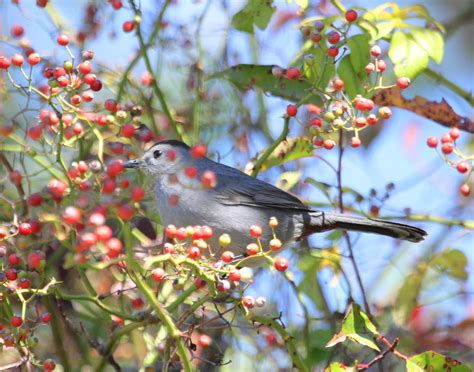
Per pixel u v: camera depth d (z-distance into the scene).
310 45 11.38
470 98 12.17
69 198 8.29
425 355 8.98
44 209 8.72
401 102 11.60
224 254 8.47
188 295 9.64
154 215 11.91
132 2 10.85
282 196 11.83
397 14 11.14
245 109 12.86
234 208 11.68
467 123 11.52
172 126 11.73
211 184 8.63
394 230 11.64
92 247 8.38
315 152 12.38
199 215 11.54
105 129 10.58
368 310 10.70
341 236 12.18
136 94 11.72
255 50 12.72
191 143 12.37
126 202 8.91
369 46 10.44
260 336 11.55
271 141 12.84
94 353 11.85
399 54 10.40
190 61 11.93
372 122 9.05
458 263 12.02
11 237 8.91
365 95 9.63
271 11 11.39
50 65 9.91
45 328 11.76
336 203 12.10
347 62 10.45
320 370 11.31
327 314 11.88
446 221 12.27
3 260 9.34
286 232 11.92
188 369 8.23
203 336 10.19
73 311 11.27
